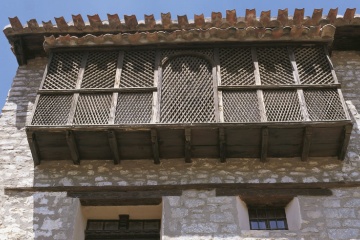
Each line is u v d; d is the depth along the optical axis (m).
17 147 10.37
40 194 9.59
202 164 9.85
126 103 9.86
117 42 10.74
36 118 9.70
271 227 9.27
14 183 9.77
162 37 10.68
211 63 10.49
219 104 9.77
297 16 11.28
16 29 11.35
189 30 10.60
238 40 10.69
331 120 9.41
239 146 9.70
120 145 9.73
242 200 9.41
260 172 9.71
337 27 11.36
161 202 9.44
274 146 9.70
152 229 9.56
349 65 11.66
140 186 9.56
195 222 8.98
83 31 11.33
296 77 10.17
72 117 9.66
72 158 9.88
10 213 9.31
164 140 9.64
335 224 8.91
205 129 9.42
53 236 8.96
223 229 8.87
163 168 9.84
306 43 10.69
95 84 10.27
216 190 9.45
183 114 9.65
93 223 9.73
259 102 9.76
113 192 9.55
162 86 10.12
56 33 11.39
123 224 9.64
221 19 11.37
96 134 9.58
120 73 10.40
